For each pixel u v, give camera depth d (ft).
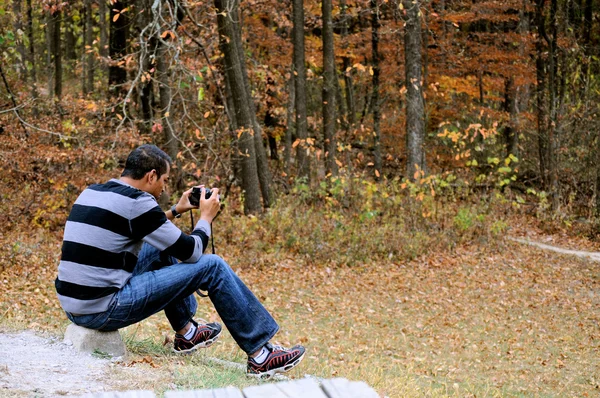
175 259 13.50
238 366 14.10
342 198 52.19
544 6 76.48
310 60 72.43
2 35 41.32
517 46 77.46
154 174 12.53
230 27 44.29
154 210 12.03
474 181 64.90
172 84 45.29
